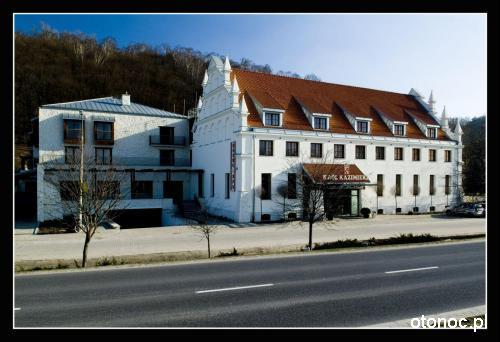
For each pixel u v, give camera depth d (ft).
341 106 120.47
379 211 117.91
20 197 121.90
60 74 251.39
